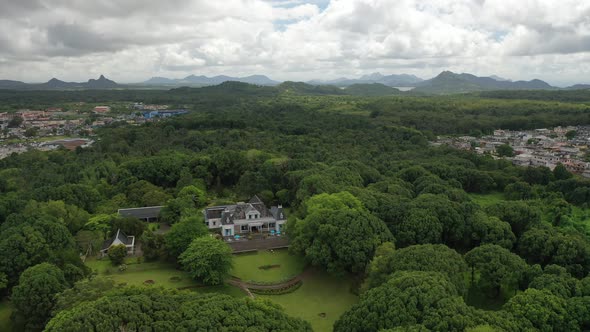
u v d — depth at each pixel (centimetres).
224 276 9112
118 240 10769
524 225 11025
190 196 14012
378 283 7638
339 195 11300
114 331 5106
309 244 9706
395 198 12081
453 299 6084
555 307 6331
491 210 11475
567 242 9138
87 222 11581
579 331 6144
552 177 17688
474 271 8450
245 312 5741
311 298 8856
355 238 9081
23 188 15200
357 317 6209
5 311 8088
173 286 9156
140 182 15138
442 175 17362
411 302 5931
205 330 5231
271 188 15738
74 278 8019
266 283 9394
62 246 9419
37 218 9988
